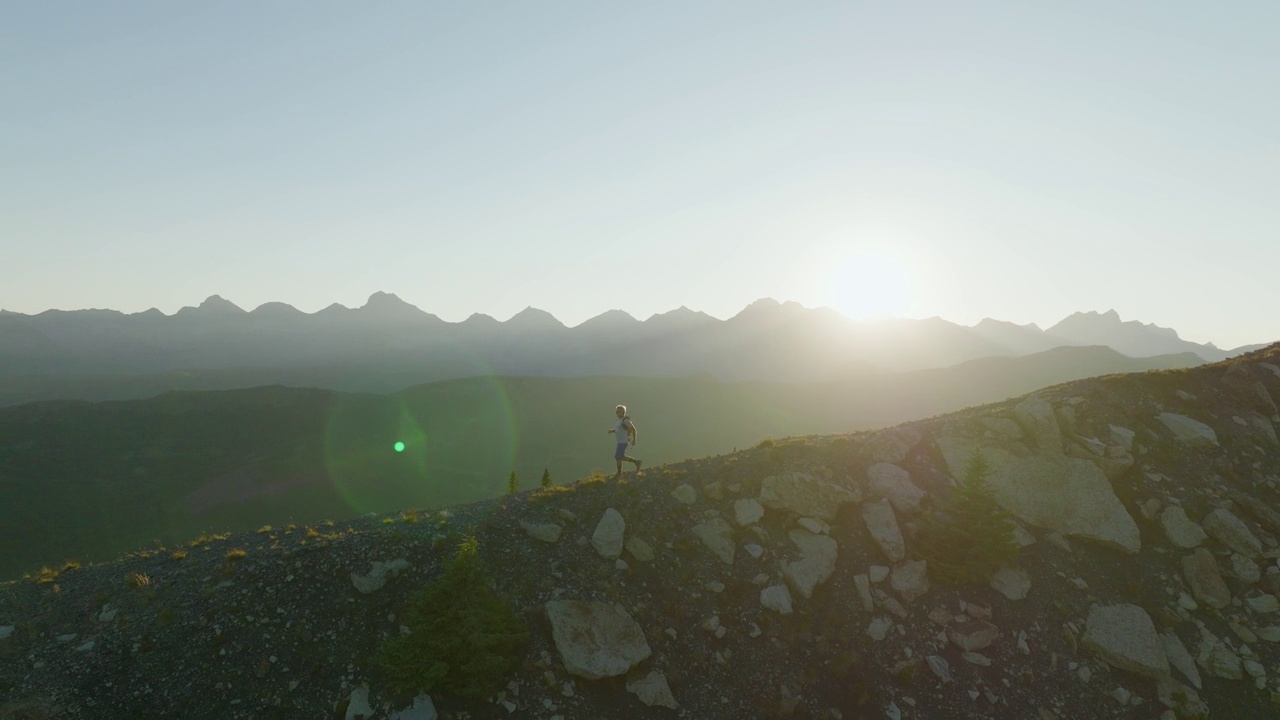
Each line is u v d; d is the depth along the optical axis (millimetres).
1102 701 17406
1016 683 17641
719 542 20391
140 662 15359
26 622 16422
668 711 16000
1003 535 20328
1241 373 27875
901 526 21438
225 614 16562
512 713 15109
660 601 18516
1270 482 23484
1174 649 18531
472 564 17031
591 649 16531
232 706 14625
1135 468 23609
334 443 125375
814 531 20828
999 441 24391
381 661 15305
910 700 17047
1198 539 21281
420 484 104188
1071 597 19734
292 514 89500
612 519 20578
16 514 85375
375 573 17781
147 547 78062
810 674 17281
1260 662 18297
